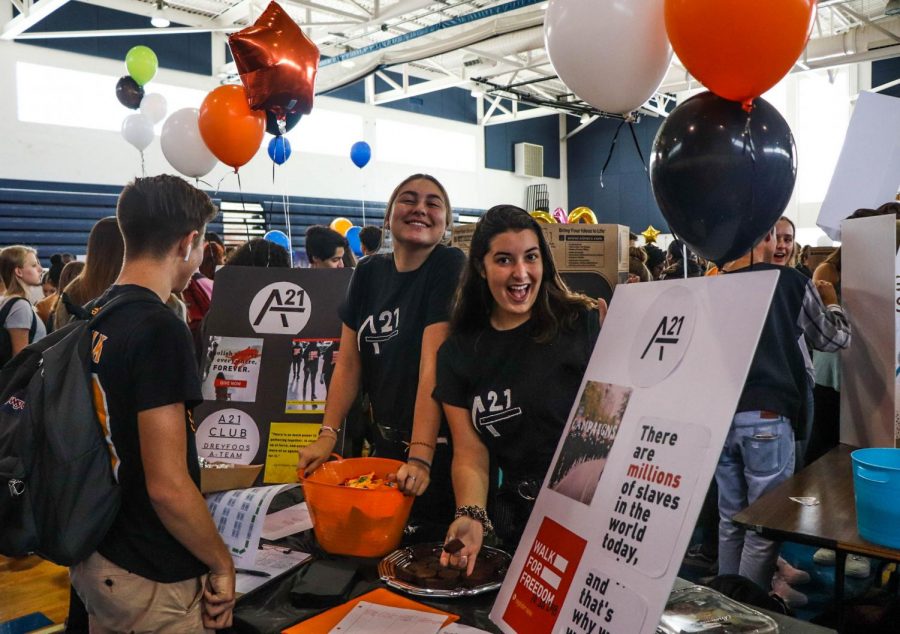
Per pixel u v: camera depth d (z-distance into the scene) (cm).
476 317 146
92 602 121
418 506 171
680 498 76
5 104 777
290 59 265
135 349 113
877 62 1092
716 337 80
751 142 119
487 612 109
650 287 96
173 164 388
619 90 165
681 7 117
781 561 265
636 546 79
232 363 205
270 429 199
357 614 109
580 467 95
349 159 1126
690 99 128
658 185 130
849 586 261
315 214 1066
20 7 746
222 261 381
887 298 193
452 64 1129
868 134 266
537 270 133
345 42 1034
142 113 624
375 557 134
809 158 1161
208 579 120
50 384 110
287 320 208
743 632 99
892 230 191
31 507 109
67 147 825
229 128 296
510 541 139
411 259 179
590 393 100
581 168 1494
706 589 114
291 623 112
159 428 112
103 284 214
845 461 190
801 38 112
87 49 838
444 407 148
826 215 272
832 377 293
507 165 1404
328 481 148
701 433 77
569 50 163
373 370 184
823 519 144
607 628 79
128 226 123
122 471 115
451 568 121
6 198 770
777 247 272
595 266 260
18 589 270
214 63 965
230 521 136
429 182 175
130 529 117
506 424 139
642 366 90
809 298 206
